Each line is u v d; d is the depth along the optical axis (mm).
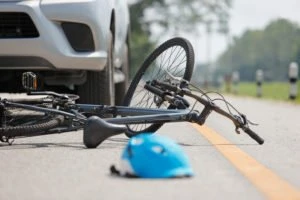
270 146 8023
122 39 12000
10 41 9320
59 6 9367
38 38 9328
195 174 6051
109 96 10438
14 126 7777
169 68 8906
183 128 9875
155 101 8367
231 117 7785
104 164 6586
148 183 5586
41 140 8422
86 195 5258
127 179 5762
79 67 9672
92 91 10414
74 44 9578
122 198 5137
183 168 5840
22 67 9555
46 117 7754
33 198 5211
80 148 7656
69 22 9492
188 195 5230
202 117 7699
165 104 8445
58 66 9555
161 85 8219
